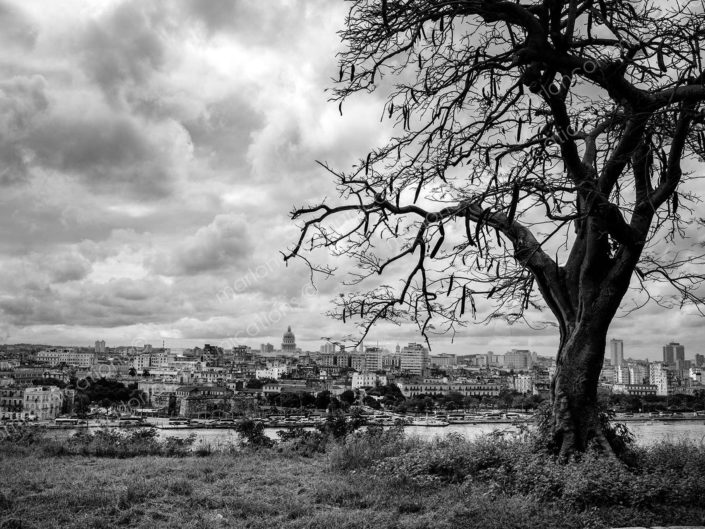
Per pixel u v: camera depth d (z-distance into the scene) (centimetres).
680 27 880
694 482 1021
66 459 1592
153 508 980
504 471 1143
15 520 872
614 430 1301
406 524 876
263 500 1048
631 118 892
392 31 920
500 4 938
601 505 955
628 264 1202
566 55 940
